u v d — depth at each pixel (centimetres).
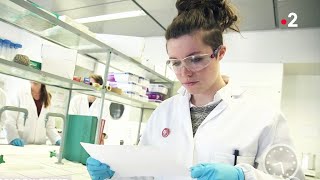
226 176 75
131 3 284
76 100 230
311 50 294
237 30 99
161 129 109
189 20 84
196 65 85
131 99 233
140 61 235
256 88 292
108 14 320
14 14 156
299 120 316
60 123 256
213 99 101
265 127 91
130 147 86
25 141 234
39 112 246
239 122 96
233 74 303
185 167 86
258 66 297
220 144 92
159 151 86
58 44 206
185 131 100
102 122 204
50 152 200
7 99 251
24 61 141
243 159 88
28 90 245
